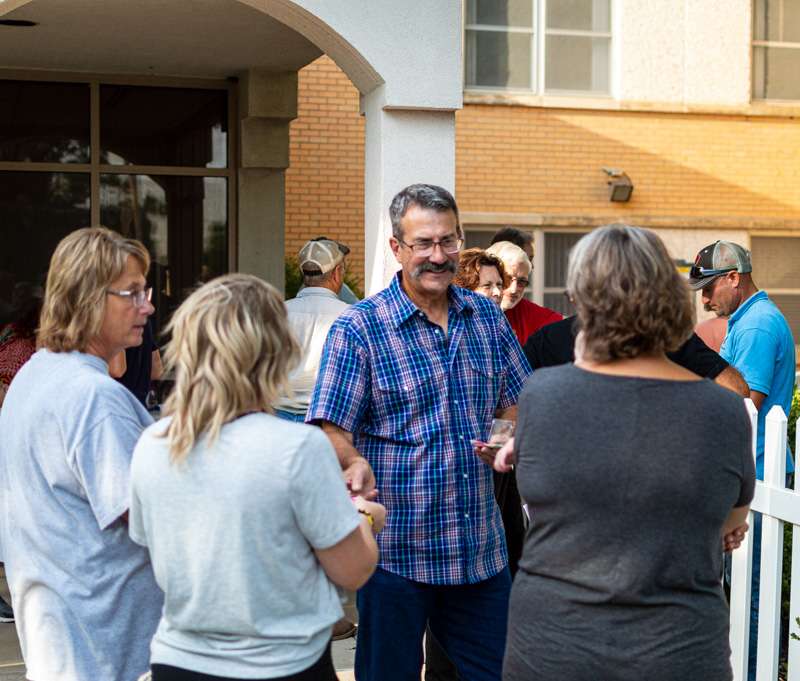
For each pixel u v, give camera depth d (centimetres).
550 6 1353
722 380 374
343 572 225
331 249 534
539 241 1365
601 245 233
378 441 320
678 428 227
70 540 257
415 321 324
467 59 1334
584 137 1361
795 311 1433
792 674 350
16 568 263
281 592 219
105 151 905
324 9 545
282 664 220
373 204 580
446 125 571
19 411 263
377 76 556
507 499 434
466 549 320
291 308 528
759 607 368
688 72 1380
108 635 258
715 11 1380
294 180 1222
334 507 220
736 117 1398
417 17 556
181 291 928
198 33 739
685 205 1390
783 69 1416
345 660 480
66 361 262
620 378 232
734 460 230
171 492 220
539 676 235
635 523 226
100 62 846
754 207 1409
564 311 1373
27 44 778
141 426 261
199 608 219
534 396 239
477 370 329
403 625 320
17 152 888
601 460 227
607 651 228
